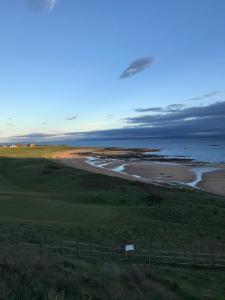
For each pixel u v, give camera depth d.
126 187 62.22
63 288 10.61
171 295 15.30
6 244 23.39
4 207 40.78
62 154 167.75
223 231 37.50
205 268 24.22
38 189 64.62
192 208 46.75
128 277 15.72
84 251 25.09
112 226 35.31
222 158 144.50
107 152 191.25
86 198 53.25
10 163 104.44
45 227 32.25
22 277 10.27
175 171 97.81
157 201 51.34
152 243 30.55
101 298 11.02
